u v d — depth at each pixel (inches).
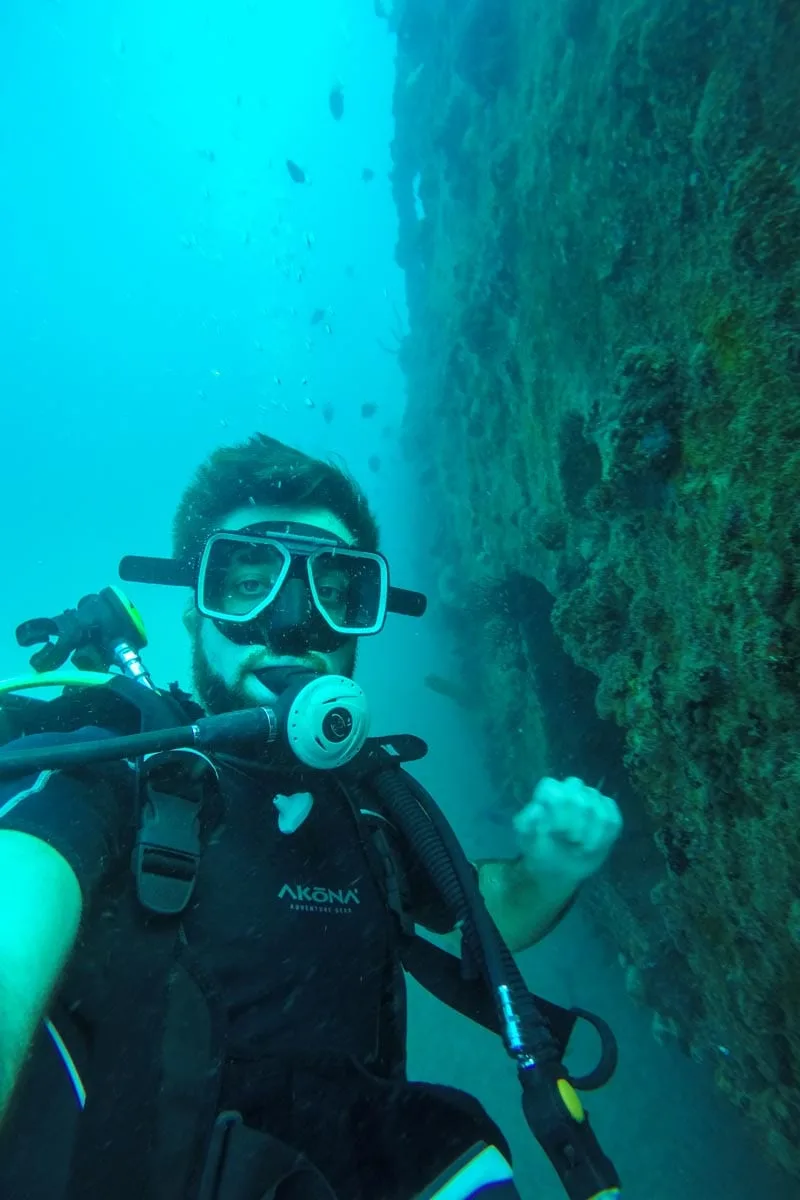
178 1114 38.4
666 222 136.2
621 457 130.5
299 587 66.0
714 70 116.0
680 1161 233.3
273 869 51.2
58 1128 36.9
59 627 66.0
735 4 113.8
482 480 299.7
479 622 339.3
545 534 196.9
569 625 170.2
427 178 424.8
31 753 41.2
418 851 60.7
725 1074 158.7
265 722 49.9
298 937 49.3
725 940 131.7
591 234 170.9
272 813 54.1
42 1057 38.4
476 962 55.7
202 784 48.7
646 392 124.6
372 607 74.1
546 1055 47.3
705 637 113.0
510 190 245.6
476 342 277.7
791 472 92.7
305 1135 44.1
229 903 47.4
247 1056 43.7
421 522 537.0
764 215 98.3
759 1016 123.6
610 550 156.3
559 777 233.1
